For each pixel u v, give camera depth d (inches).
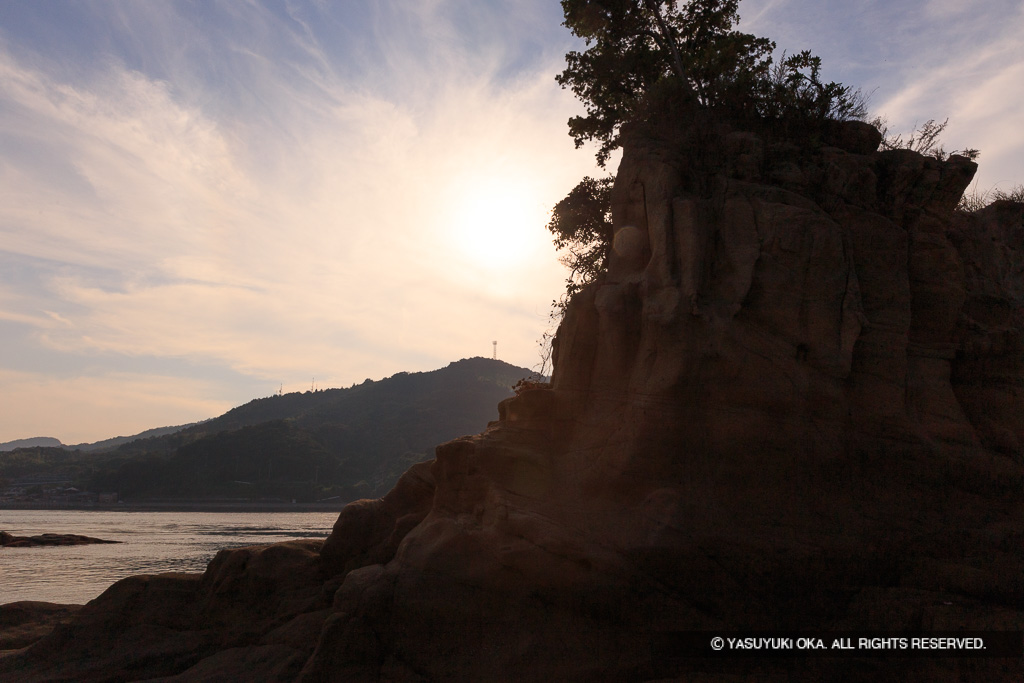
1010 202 623.5
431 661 418.3
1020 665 314.0
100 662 528.1
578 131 773.9
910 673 332.2
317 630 496.4
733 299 436.8
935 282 470.6
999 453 450.9
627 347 463.2
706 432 417.4
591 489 439.5
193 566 1686.8
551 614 403.5
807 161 508.4
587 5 749.9
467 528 455.2
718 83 581.3
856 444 419.2
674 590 386.3
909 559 383.9
